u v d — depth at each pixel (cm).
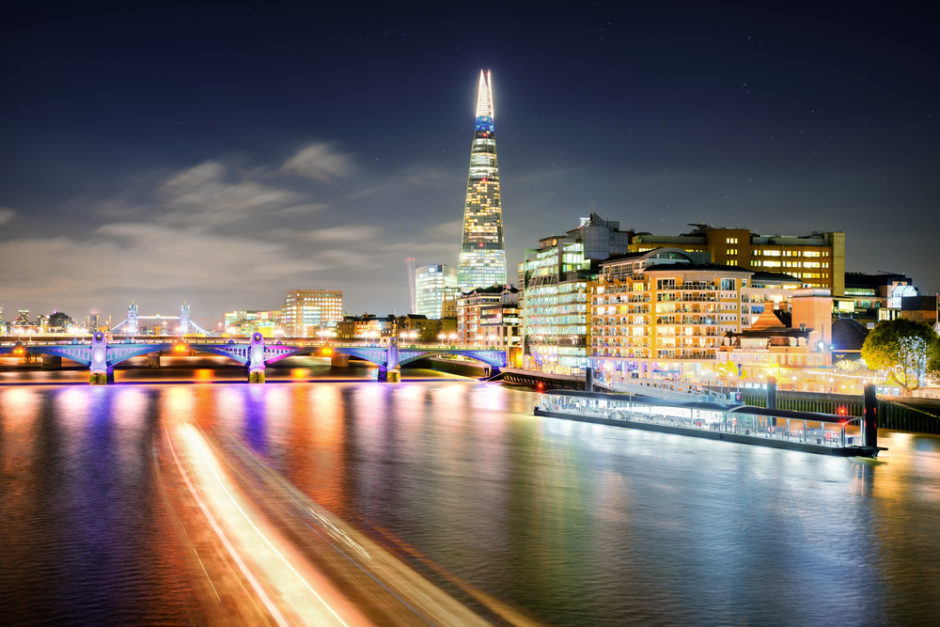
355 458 10875
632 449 11694
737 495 8619
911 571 6200
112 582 5809
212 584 5803
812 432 11888
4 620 5128
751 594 5697
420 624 5184
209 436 12875
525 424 14762
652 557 6469
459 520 7531
